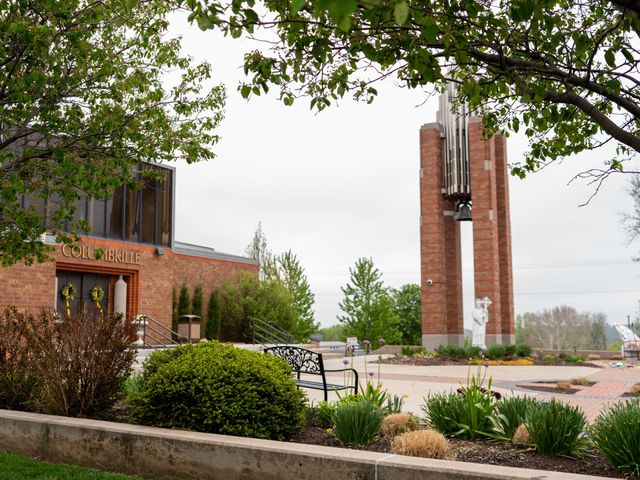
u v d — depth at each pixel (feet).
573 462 17.78
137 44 30.07
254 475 17.30
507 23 16.79
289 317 106.42
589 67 15.02
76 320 25.35
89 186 26.71
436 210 109.40
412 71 16.98
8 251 28.25
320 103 18.45
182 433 19.16
